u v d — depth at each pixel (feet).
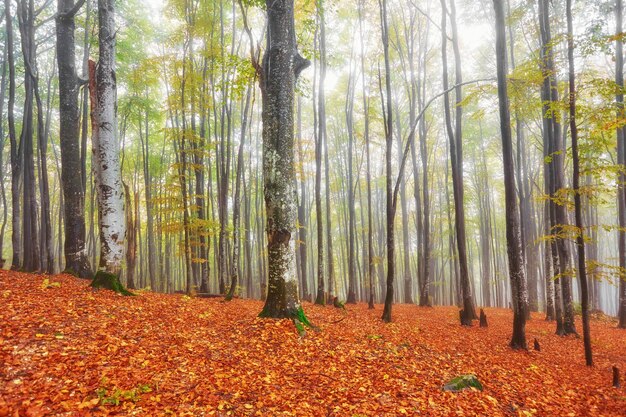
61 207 84.28
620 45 52.13
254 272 122.11
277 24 30.66
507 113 35.63
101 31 32.68
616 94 27.22
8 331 18.56
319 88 61.93
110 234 32.09
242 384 18.29
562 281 44.98
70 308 24.08
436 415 17.28
